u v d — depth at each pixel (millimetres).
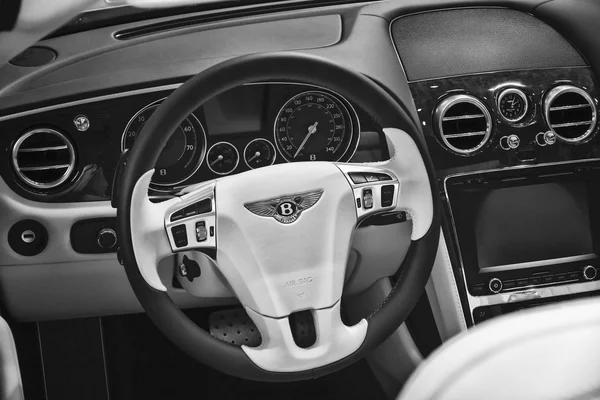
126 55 1868
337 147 1879
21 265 1794
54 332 2057
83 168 1795
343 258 1544
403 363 2018
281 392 2240
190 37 1941
